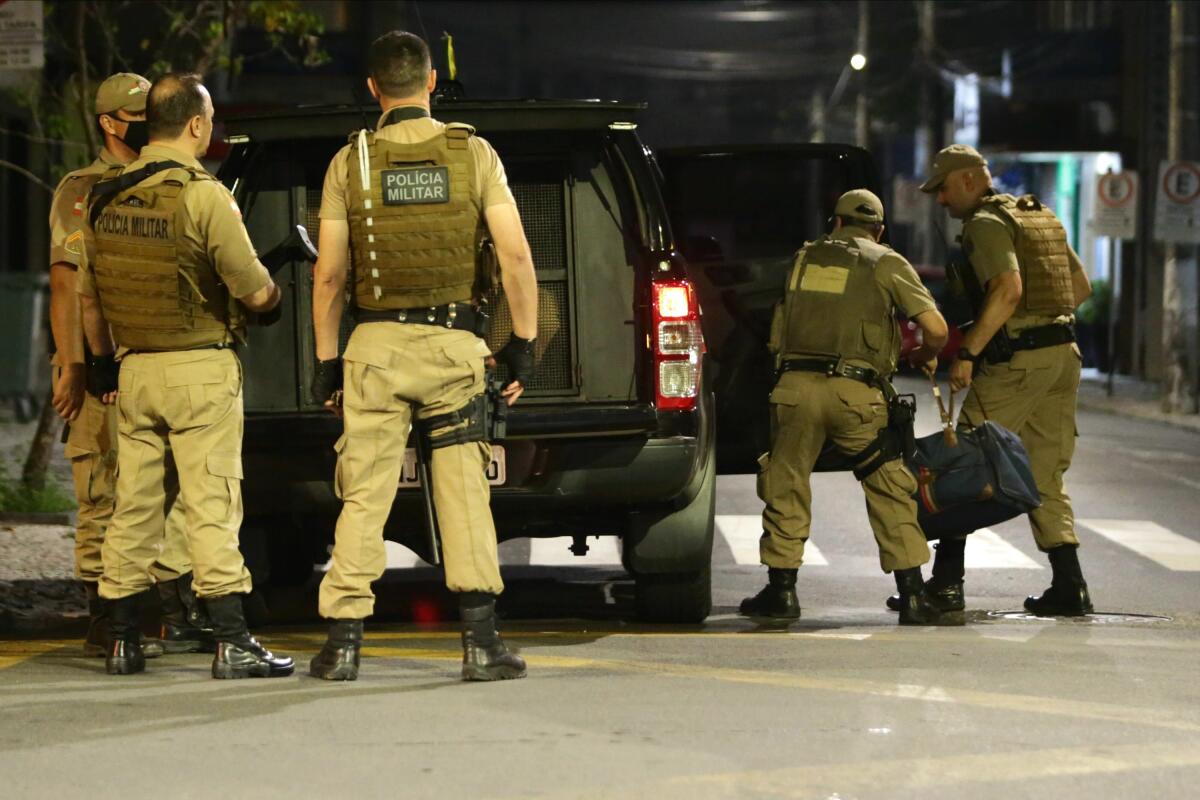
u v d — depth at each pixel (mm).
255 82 88625
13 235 78562
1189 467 54719
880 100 160000
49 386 73562
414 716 18578
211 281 20531
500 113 23828
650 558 25625
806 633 25422
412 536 25438
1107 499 46312
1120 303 103250
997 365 28578
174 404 20516
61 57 62969
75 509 41062
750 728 18109
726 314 31766
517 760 16812
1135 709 19234
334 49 87812
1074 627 26672
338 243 20219
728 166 33000
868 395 27047
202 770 16469
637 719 18484
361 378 20094
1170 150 76000
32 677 20953
